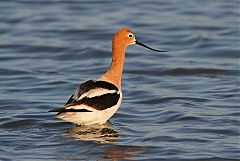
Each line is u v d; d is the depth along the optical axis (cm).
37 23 2305
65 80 1712
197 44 2075
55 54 1995
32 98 1558
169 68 1809
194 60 1912
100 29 2223
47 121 1380
